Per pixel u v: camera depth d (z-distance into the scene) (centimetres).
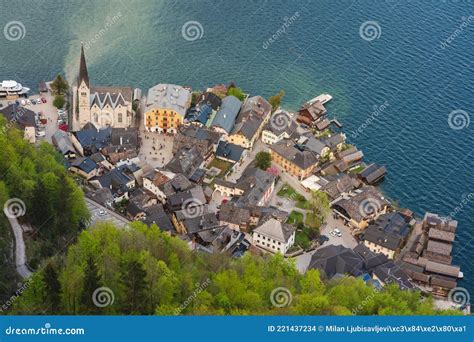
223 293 19025
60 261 19388
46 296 17588
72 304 17438
